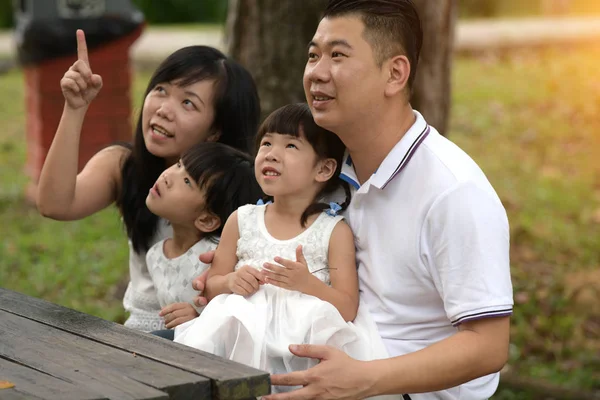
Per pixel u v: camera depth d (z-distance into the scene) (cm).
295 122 404
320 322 371
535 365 739
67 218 485
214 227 457
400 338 387
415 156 383
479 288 357
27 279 911
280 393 353
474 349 355
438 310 384
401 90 381
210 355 328
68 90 457
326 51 374
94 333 354
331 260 399
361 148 390
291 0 725
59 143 466
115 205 513
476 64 2206
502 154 1427
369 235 392
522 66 2175
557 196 1208
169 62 481
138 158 490
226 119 487
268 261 404
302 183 405
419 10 759
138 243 490
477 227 360
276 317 384
